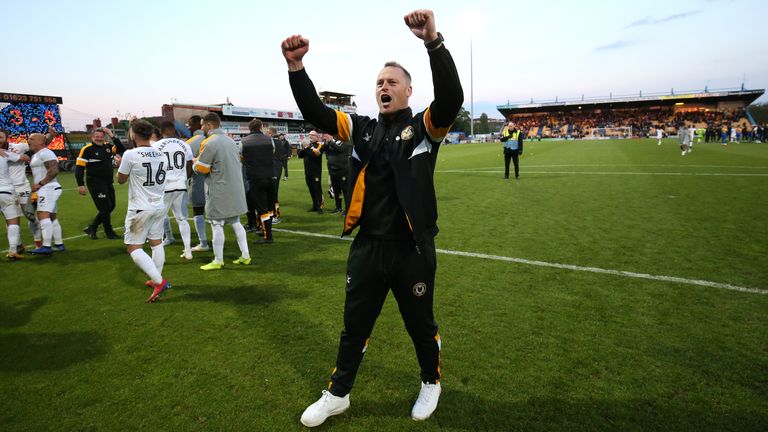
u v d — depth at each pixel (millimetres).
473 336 3014
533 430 2070
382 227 1995
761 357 2656
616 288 3842
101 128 6293
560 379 2480
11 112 17906
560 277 4168
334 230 6836
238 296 3938
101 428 2160
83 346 3020
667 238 5449
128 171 3662
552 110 67438
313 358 2814
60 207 9617
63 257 5473
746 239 5273
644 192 9266
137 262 3750
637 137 56469
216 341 3064
